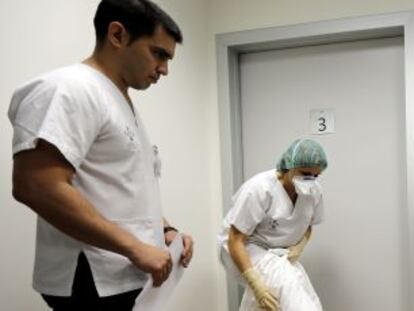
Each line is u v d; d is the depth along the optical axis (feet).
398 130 7.61
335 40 7.78
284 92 8.23
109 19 3.20
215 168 8.29
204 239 7.97
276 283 5.84
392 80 7.61
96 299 3.13
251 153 8.50
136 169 3.29
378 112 7.70
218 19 8.14
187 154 7.45
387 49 7.63
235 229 6.14
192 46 7.66
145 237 3.32
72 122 2.84
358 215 7.86
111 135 3.10
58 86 2.89
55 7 4.79
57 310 3.26
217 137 8.24
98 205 3.12
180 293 7.08
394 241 7.70
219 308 8.38
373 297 7.84
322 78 8.00
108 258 3.16
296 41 7.79
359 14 7.29
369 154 7.77
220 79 8.11
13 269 4.25
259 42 7.82
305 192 5.86
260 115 8.41
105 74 3.29
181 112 7.28
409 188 7.14
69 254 3.14
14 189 2.80
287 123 8.23
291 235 6.29
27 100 2.95
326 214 8.02
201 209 7.90
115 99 3.23
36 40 4.53
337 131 7.93
